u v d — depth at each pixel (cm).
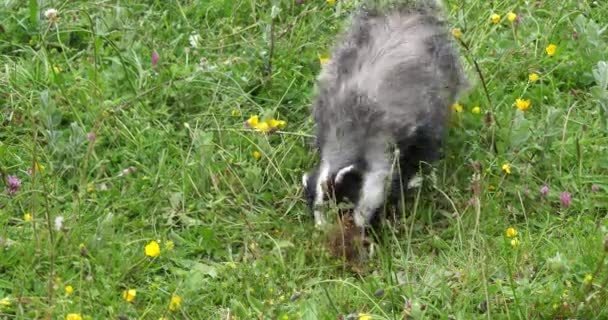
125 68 988
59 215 834
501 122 945
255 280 791
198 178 891
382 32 952
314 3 1111
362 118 870
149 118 955
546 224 852
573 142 934
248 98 988
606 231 824
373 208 827
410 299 762
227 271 802
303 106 989
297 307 764
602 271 775
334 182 822
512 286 739
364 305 767
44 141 924
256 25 1066
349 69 930
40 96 927
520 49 1047
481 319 745
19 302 746
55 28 1048
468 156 918
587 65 1029
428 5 983
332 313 755
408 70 914
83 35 1061
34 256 800
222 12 1106
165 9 1105
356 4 1062
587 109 997
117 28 1059
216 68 1007
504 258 805
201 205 874
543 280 787
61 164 895
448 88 938
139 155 919
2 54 1032
